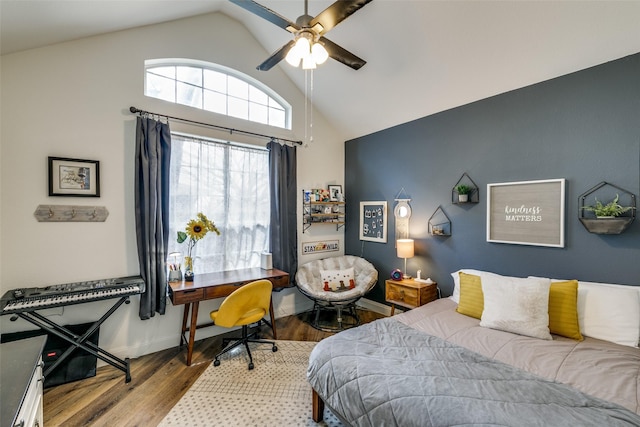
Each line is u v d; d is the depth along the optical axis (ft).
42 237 7.38
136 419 6.02
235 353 8.89
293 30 6.07
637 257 6.44
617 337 5.90
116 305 7.45
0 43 6.46
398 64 9.36
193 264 9.90
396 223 12.00
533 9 6.53
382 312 12.57
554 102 7.64
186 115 9.62
